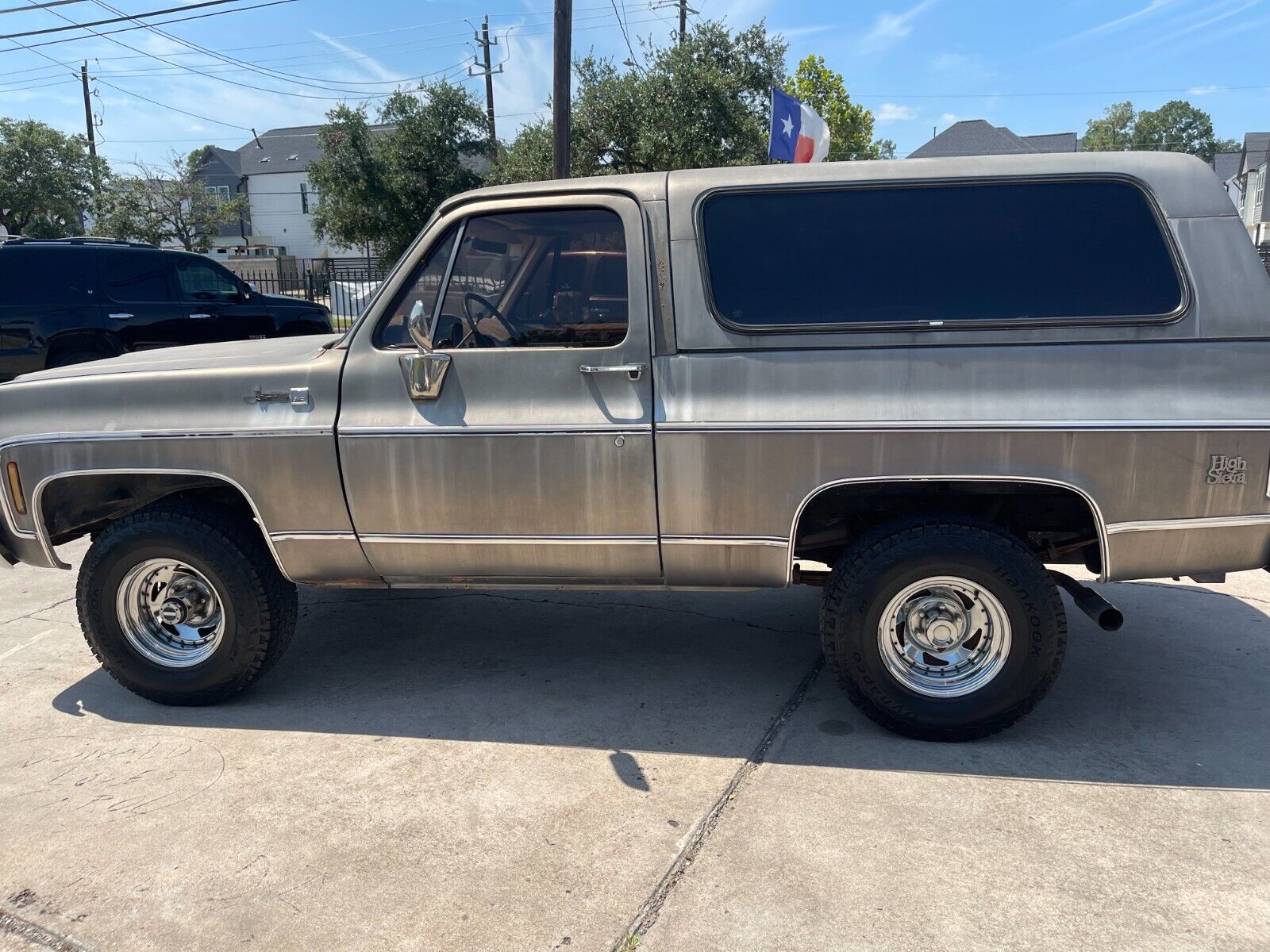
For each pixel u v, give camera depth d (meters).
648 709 3.77
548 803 3.06
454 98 29.34
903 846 2.79
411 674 4.15
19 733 3.62
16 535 3.81
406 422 3.45
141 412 3.62
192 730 3.63
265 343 4.46
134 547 3.65
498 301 3.44
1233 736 3.46
